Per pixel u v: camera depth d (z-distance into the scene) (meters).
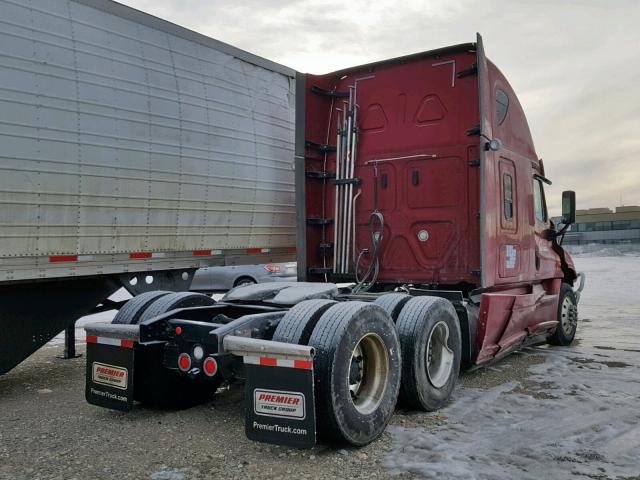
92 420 4.62
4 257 5.18
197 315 4.81
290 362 3.53
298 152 6.55
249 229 7.71
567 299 8.18
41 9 5.44
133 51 6.27
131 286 6.66
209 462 3.66
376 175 6.51
